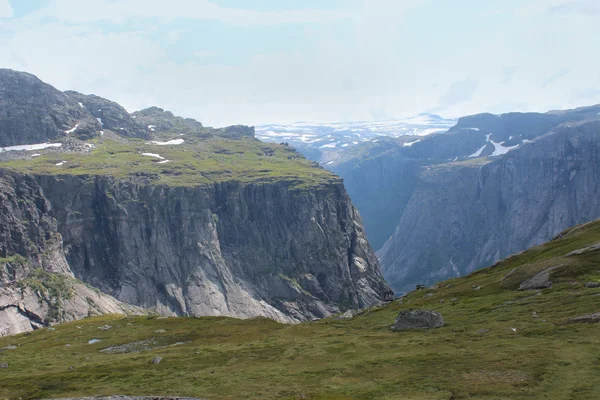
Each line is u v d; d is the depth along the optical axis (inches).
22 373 4542.3
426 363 3432.6
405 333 4419.3
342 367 3636.8
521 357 3196.4
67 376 4175.7
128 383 3818.9
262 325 6348.4
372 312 6230.3
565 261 5187.0
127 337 6230.3
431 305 5472.4
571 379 2790.4
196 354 4596.5
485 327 4060.0
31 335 7372.1
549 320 3860.7
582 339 3324.3
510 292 5059.1
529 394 2709.2
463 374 3110.2
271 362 4047.7
